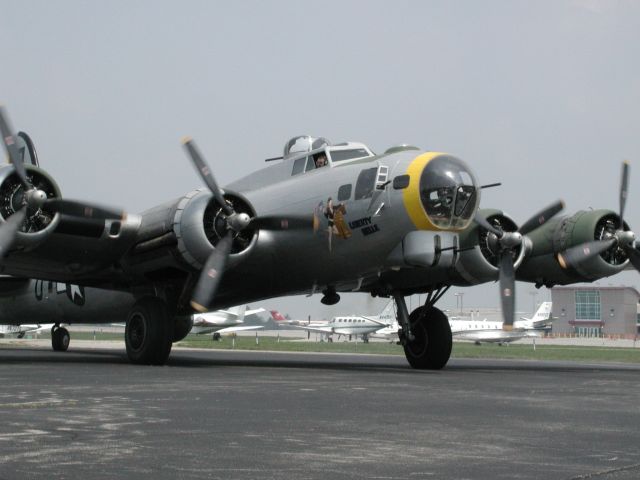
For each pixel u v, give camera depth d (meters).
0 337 107.81
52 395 12.45
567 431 9.52
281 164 24.39
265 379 16.86
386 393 13.96
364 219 21.22
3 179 19.98
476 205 21.08
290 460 7.39
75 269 23.31
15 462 7.04
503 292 22.92
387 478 6.71
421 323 24.48
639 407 12.43
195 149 21.05
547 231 24.42
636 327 154.75
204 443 8.21
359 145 23.38
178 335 30.25
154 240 21.56
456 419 10.44
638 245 24.45
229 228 21.00
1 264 22.69
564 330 155.88
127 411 10.59
